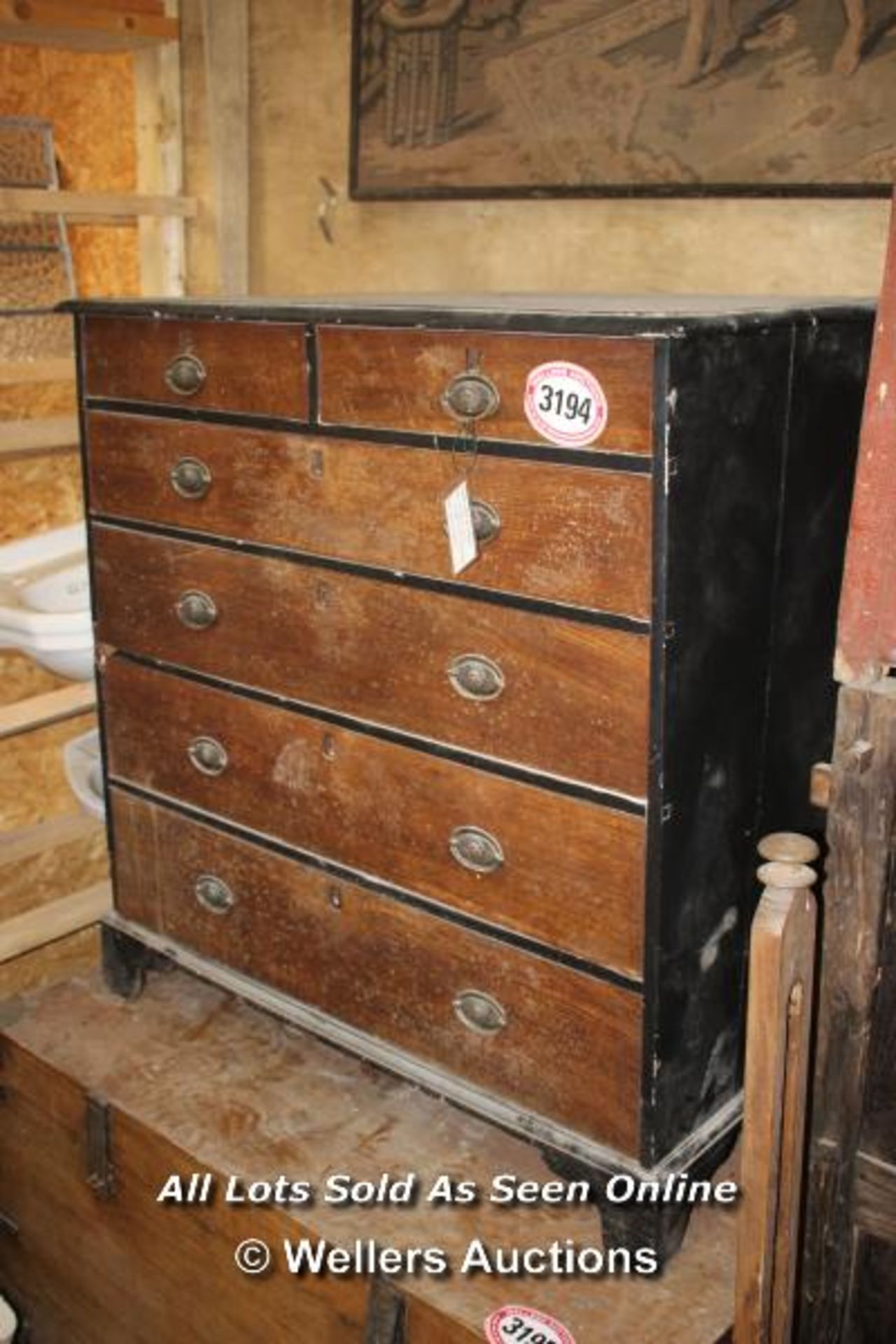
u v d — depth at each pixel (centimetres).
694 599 149
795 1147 153
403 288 247
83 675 231
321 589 178
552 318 144
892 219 135
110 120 267
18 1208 227
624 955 161
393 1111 198
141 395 193
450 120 228
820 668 174
